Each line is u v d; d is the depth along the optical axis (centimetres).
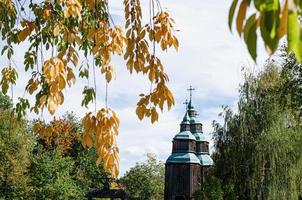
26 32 491
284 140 3219
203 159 6272
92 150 6669
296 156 3200
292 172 3173
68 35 474
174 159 5741
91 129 455
